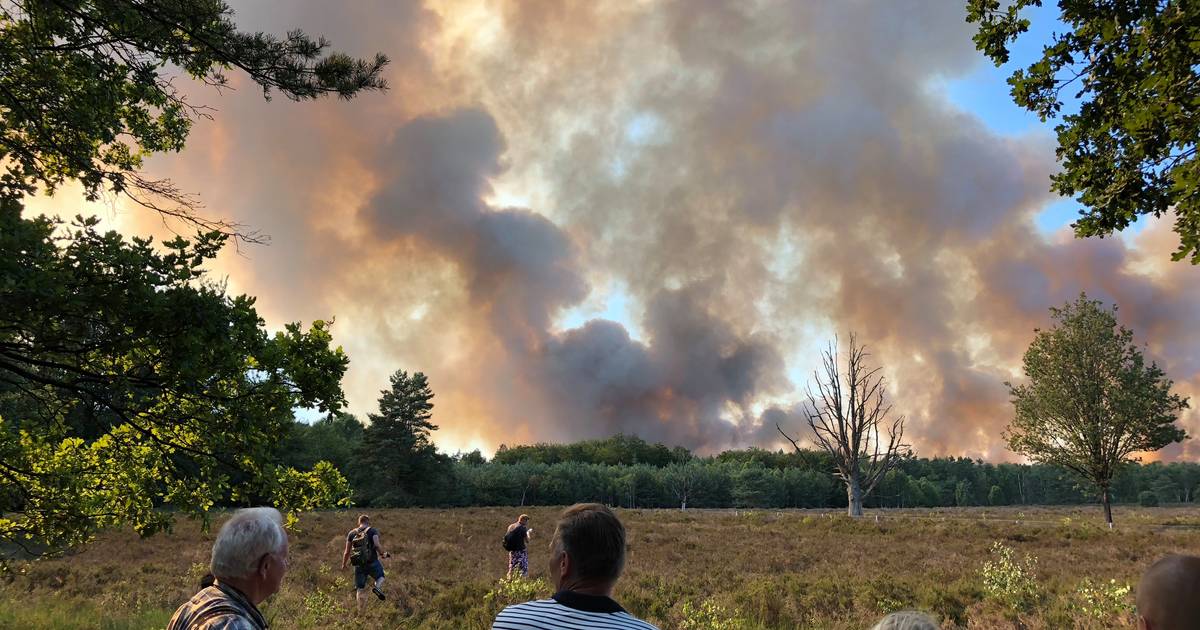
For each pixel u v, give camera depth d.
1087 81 7.03
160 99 8.82
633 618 2.17
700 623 9.84
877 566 18.66
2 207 6.23
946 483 165.62
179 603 12.20
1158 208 6.98
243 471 7.94
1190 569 1.59
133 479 8.04
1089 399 33.03
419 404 82.69
